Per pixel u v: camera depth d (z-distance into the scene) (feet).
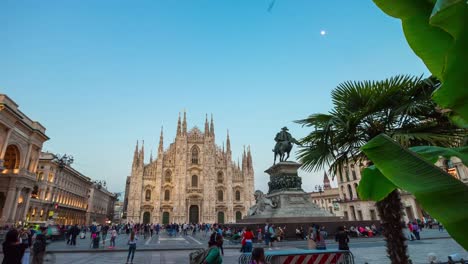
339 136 23.56
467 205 7.73
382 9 10.11
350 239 89.86
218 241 22.81
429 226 161.68
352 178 225.15
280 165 100.68
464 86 8.02
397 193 20.84
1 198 158.20
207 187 274.36
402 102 20.90
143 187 265.75
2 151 141.90
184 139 287.28
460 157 9.51
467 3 7.33
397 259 19.52
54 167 241.55
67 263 55.62
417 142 20.72
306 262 28.19
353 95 23.70
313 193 322.34
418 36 9.68
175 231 174.29
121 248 84.48
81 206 315.58
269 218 89.71
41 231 42.29
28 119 168.55
